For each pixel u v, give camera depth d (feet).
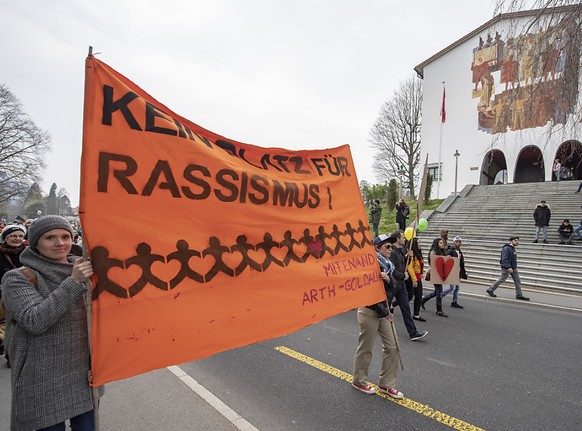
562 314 26.35
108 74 6.54
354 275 10.43
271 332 8.24
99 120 6.32
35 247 6.63
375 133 143.64
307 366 15.19
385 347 12.53
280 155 9.82
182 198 7.25
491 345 18.56
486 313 25.98
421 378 14.21
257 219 8.52
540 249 42.96
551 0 24.91
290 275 8.87
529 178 96.02
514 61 30.01
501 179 93.20
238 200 8.20
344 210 10.78
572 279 35.96
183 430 10.14
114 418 10.77
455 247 28.25
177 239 7.07
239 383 13.46
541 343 19.10
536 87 28.48
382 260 13.21
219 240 7.72
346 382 13.61
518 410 11.71
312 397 12.36
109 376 6.10
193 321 7.07
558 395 12.87
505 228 52.80
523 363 16.07
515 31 28.35
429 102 102.63
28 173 117.60
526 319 24.41
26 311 5.81
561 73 26.45
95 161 6.20
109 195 6.31
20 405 5.92
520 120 33.37
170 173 7.12
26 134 115.96
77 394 6.24
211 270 7.47
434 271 24.77
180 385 13.15
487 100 91.81
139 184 6.68
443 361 16.16
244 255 8.10
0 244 14.98
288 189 9.36
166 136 7.16
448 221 60.85
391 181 87.97
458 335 20.26
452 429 10.51
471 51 95.25
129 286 6.39
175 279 6.95
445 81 99.96
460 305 28.45
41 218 6.56
